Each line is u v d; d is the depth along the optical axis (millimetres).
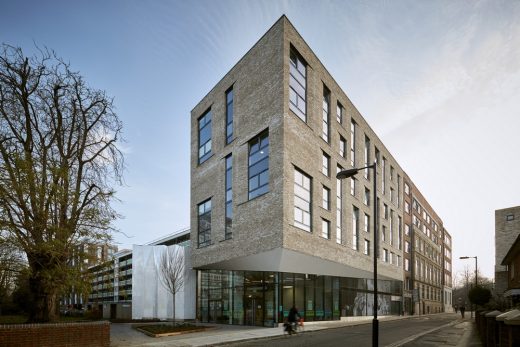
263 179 27672
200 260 35125
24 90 17266
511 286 36688
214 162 34281
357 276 38562
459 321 40094
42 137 17453
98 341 15812
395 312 50781
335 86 35156
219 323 32594
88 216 16500
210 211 34469
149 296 44344
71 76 18656
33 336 13969
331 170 32688
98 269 17391
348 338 20938
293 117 27344
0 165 14719
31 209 15648
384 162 49469
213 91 35531
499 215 53875
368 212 41656
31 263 15930
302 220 27688
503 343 10188
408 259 58094
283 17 27391
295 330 22984
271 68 27922
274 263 26375
